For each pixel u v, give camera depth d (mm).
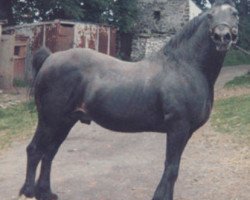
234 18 5680
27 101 16469
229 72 30969
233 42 5734
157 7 36438
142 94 5949
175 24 36375
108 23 31766
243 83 21969
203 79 5938
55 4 26969
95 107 6125
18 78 22172
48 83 6305
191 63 5941
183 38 6027
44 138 6465
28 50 23000
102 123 6238
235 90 19891
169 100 5816
